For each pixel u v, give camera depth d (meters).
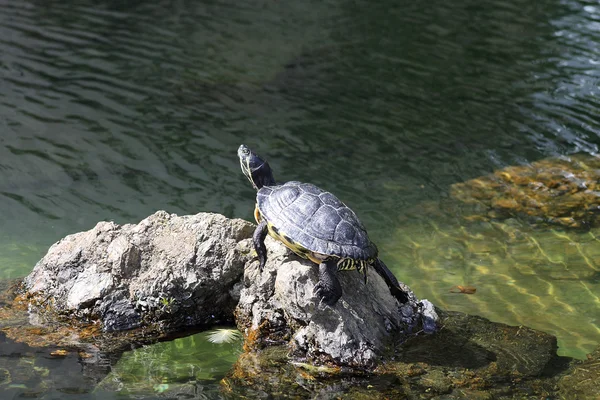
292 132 10.85
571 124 11.25
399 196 9.10
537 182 9.55
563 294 6.84
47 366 5.05
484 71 13.28
